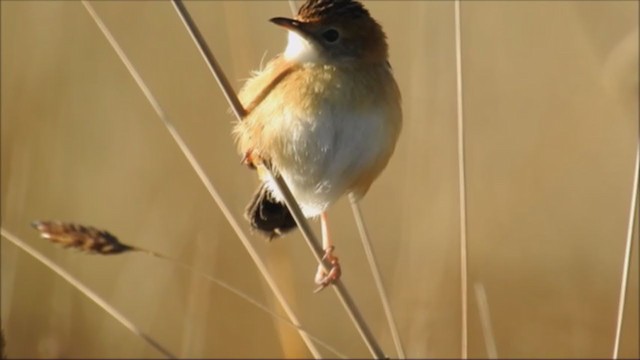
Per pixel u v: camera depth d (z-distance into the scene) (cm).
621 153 1120
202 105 1108
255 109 616
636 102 889
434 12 1022
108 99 1098
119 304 1066
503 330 1085
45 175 1078
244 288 1075
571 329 1091
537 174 1115
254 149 620
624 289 674
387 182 1130
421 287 991
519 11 1116
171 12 1116
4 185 1026
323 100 608
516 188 1109
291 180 626
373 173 636
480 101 1116
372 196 1130
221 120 1107
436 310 992
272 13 1076
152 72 1108
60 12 1072
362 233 709
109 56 1095
